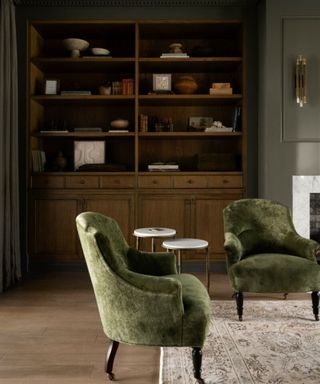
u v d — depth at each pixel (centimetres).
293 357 244
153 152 507
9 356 250
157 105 504
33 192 461
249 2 459
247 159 466
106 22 459
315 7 432
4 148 407
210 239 462
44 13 461
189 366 233
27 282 426
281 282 304
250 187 466
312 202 440
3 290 397
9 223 411
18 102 459
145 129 470
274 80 434
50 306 347
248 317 315
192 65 479
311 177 435
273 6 432
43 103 493
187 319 206
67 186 461
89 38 502
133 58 459
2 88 399
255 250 342
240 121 473
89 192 461
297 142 435
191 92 477
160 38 503
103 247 211
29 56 461
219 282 421
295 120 435
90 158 490
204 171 470
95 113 509
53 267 468
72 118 509
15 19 455
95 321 310
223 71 505
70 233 462
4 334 284
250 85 464
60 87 508
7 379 221
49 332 288
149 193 461
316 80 434
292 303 350
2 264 394
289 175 436
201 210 461
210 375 222
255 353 250
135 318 209
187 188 461
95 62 466
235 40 501
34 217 462
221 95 462
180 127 507
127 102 489
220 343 265
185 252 464
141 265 270
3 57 403
